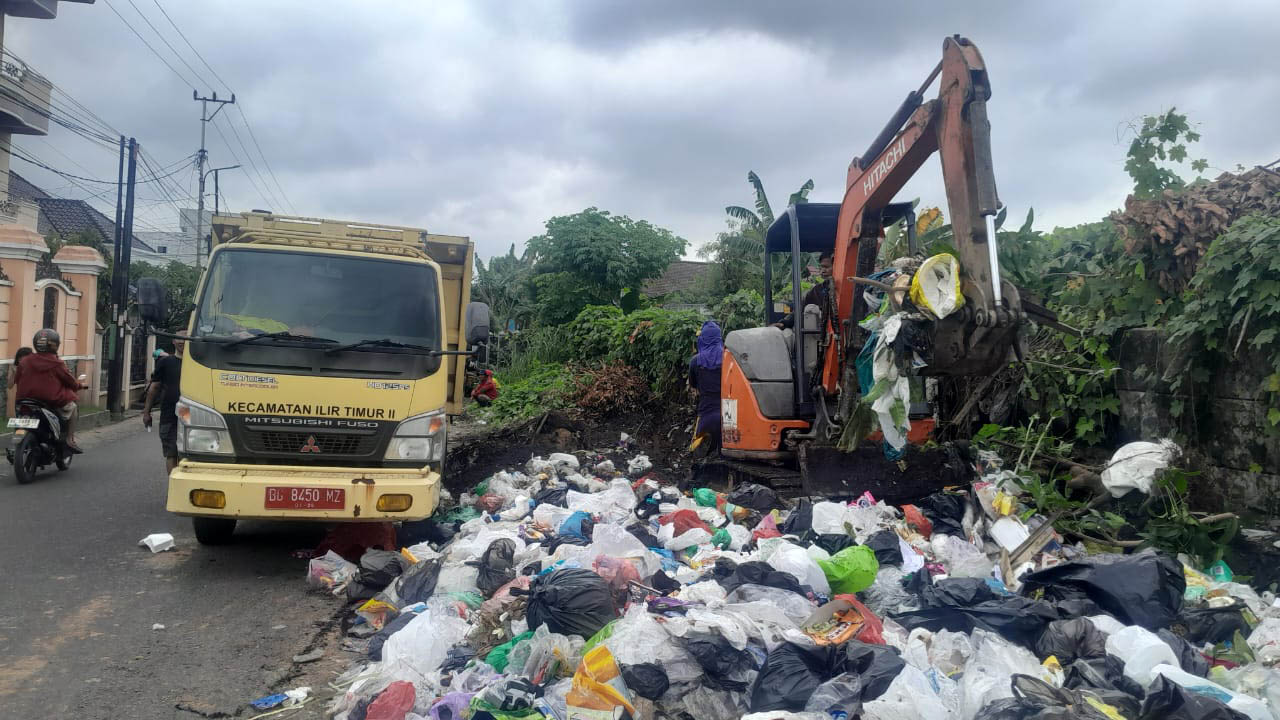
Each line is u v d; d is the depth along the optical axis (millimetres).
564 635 4250
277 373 6129
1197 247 5977
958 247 5402
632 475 9430
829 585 4848
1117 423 6758
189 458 6094
